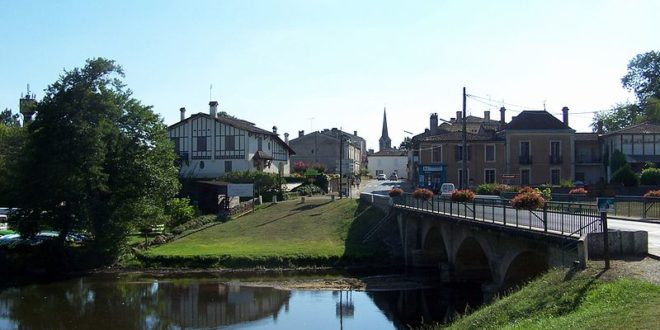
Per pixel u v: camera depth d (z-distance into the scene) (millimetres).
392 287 33312
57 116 41062
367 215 51094
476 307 26859
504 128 67625
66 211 42188
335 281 35844
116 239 42156
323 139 104812
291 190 69625
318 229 50062
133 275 39219
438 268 37562
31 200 40938
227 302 31234
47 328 26469
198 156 69750
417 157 71500
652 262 15250
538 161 64438
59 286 36000
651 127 64125
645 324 10609
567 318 12547
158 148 45094
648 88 77250
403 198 43688
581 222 17391
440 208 32750
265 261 41219
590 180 65375
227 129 68812
